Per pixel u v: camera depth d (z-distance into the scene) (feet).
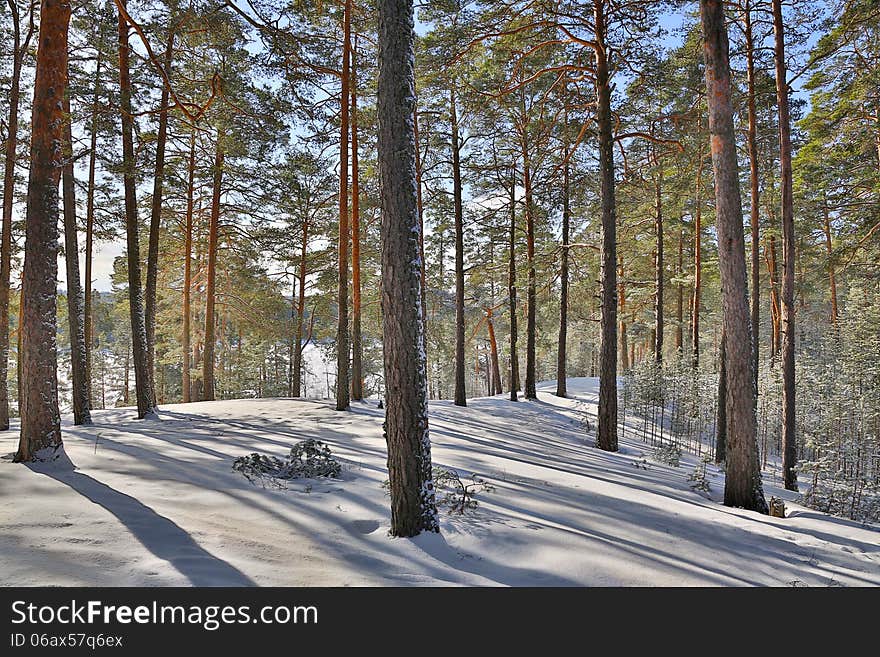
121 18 40.55
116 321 128.57
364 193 65.98
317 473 23.11
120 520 15.31
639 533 17.89
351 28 51.16
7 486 18.11
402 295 16.63
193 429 37.45
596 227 71.82
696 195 52.21
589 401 67.26
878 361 53.62
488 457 30.66
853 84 44.16
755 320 43.32
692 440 60.29
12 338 67.05
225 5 31.63
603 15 38.45
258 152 43.24
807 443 44.62
